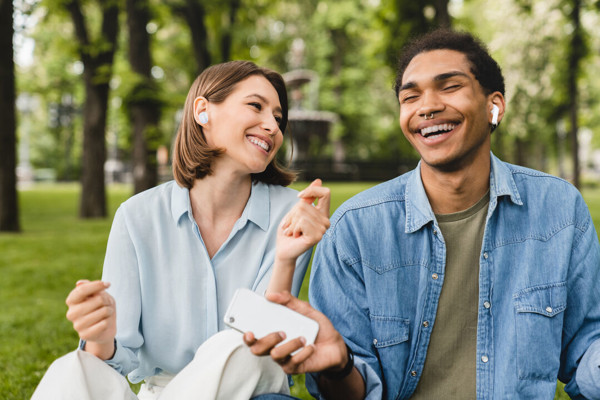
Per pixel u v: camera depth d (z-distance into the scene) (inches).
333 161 1127.0
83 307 53.9
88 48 509.4
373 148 1344.7
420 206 67.1
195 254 68.3
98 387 55.6
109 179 1449.3
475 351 65.2
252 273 69.0
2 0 396.2
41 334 166.4
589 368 61.9
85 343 58.0
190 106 69.4
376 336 66.9
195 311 67.4
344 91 1239.5
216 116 67.3
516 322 63.4
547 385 62.8
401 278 67.4
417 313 66.1
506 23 620.1
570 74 561.6
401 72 68.0
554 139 938.7
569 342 66.4
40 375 131.7
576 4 547.5
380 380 64.1
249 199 70.7
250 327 54.7
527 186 67.2
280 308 55.4
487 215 65.7
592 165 1948.8
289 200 73.1
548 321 63.2
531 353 62.7
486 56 65.1
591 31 606.2
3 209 410.6
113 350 59.4
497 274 64.9
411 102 65.7
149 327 67.9
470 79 63.7
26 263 288.7
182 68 714.2
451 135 63.9
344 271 68.9
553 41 605.6
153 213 68.6
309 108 1228.5
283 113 72.2
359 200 69.9
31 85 900.6
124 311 66.1
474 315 65.7
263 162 67.9
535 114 668.1
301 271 68.7
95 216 538.9
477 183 66.1
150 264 67.6
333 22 1143.6
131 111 485.1
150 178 483.5
